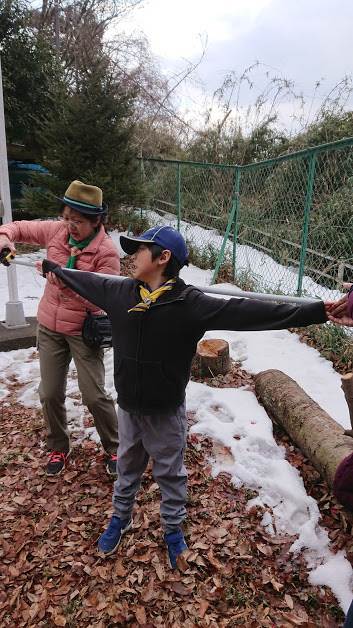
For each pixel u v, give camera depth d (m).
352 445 2.57
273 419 3.35
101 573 2.21
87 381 2.61
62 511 2.59
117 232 10.62
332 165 6.38
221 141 11.84
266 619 1.99
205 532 2.41
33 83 9.62
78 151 8.38
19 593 2.13
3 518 2.55
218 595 2.09
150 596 2.10
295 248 6.84
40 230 2.65
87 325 2.51
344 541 2.32
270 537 2.38
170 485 2.17
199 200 9.73
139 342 1.91
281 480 2.68
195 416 3.42
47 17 14.09
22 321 5.09
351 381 2.04
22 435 3.29
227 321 1.80
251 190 7.71
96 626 1.98
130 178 8.81
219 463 2.91
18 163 11.16
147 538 2.39
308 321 1.72
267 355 4.57
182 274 7.77
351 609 1.67
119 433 2.20
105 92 8.50
